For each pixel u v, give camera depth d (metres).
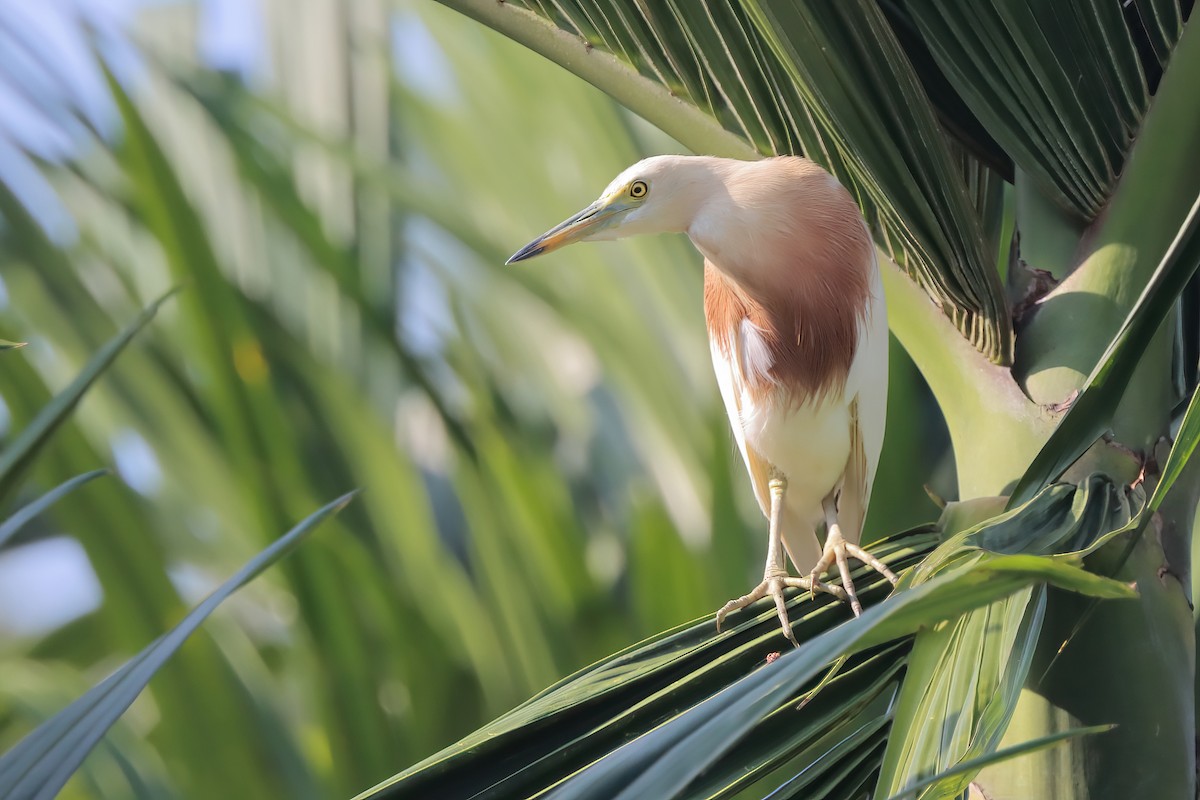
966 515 8.42
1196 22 8.43
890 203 8.43
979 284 8.43
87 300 8.88
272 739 8.79
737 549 8.84
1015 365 8.44
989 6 8.41
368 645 8.79
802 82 8.41
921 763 8.18
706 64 8.48
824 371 8.59
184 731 8.77
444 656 8.80
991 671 8.29
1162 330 8.42
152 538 8.80
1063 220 8.45
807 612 8.42
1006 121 8.44
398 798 8.31
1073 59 8.41
